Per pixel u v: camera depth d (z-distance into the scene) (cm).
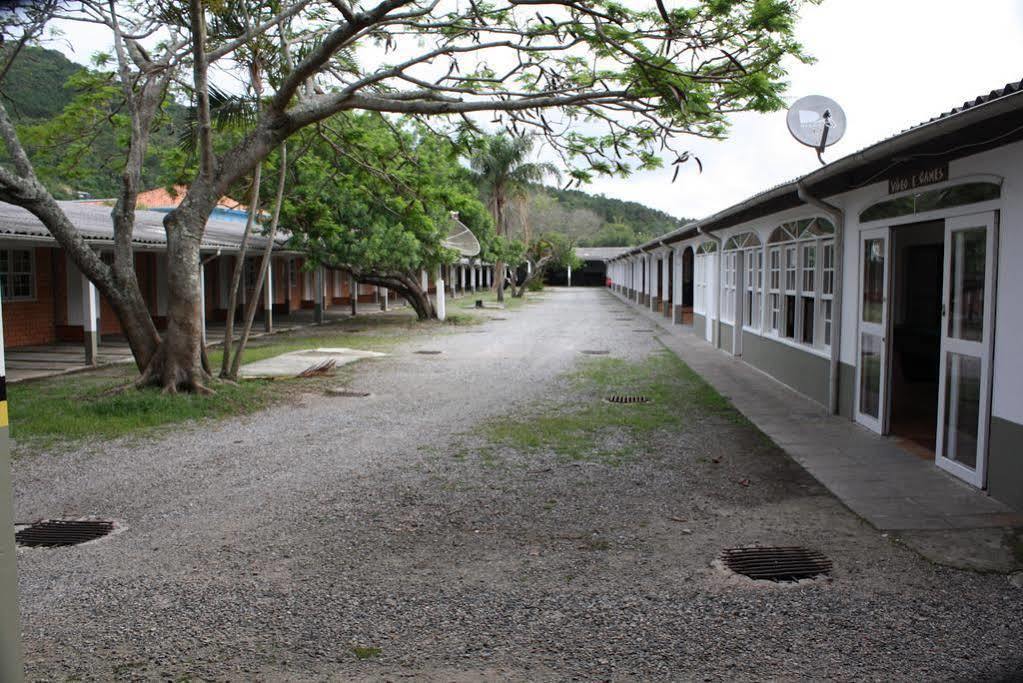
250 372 1362
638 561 486
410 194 1392
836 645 369
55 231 995
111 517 584
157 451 798
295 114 1052
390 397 1143
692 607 416
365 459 764
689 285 3238
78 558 496
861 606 413
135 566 482
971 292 641
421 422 955
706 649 367
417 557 496
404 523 565
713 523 560
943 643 370
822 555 492
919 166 710
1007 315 579
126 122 1227
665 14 679
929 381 1127
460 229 2538
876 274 854
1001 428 589
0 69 968
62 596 435
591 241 7700
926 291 1125
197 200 1057
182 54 1113
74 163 1255
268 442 843
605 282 7225
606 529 550
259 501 623
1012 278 572
